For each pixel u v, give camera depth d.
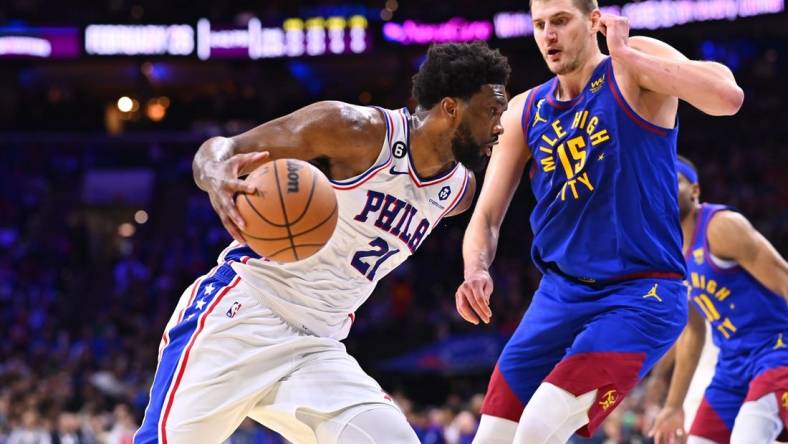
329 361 3.33
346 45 18.33
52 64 21.06
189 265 19.64
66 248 20.95
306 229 2.94
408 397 15.30
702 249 4.64
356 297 3.46
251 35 18.69
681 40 19.66
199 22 18.78
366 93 22.59
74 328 17.89
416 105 3.41
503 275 16.84
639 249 3.59
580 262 3.68
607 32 3.49
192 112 23.78
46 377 14.69
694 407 5.24
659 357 3.65
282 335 3.33
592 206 3.62
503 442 3.77
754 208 17.08
